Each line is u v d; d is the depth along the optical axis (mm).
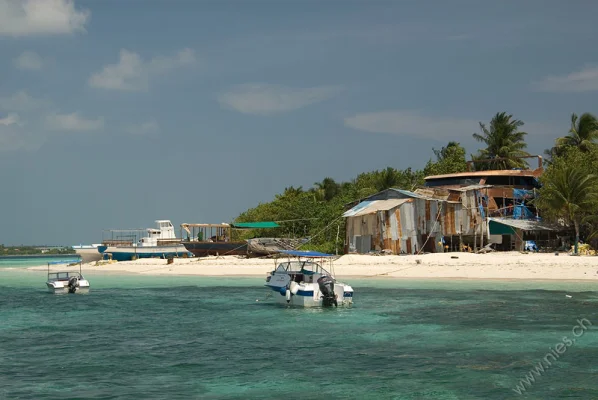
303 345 24516
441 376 19547
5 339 26422
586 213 59000
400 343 24531
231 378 19766
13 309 36188
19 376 20188
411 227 63406
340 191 107062
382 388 18422
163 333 27594
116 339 26250
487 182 71438
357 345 24344
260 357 22516
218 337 26453
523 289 41188
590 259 51031
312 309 34219
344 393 18031
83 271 70375
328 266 56875
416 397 17516
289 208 86625
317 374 20078
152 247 82875
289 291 35875
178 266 68125
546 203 59938
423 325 28344
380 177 85312
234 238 89375
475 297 37531
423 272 52344
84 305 37875
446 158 90125
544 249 61844
